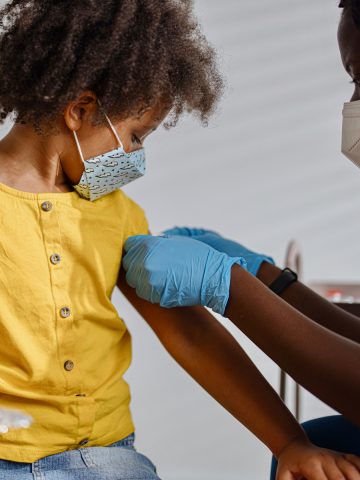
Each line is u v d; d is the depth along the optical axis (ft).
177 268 3.63
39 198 3.76
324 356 3.37
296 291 4.29
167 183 9.41
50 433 3.75
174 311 4.13
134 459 3.96
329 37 9.16
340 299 7.74
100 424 3.97
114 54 3.64
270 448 3.74
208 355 4.01
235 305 3.60
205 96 4.06
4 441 3.68
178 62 3.83
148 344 9.08
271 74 9.24
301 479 3.48
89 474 3.75
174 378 9.03
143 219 4.46
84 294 3.89
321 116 9.23
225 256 3.71
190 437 9.00
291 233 9.31
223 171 9.36
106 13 3.66
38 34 3.63
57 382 3.76
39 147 3.86
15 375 3.68
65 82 3.63
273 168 9.31
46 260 3.76
